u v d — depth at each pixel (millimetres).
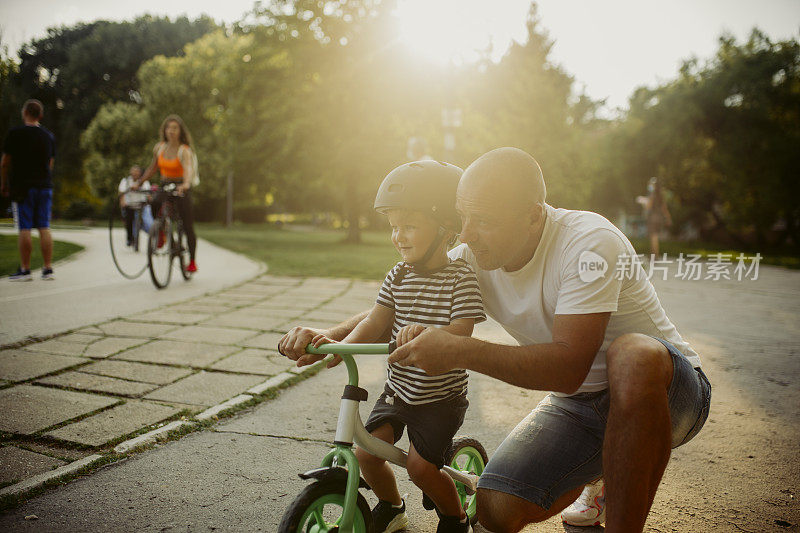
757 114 26547
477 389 3695
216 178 33875
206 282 7598
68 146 40812
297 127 18828
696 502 2340
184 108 34469
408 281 1960
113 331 4750
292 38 19234
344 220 48094
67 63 45281
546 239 1771
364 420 3041
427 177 1877
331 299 6570
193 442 2762
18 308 5438
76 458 2533
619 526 1503
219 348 4344
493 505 1830
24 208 6980
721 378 4098
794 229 28234
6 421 2875
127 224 9141
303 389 3566
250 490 2338
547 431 1867
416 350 1545
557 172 20672
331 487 1630
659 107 28297
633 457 1504
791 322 6262
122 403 3191
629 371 1549
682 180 29406
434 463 1880
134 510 2160
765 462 2725
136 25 45062
